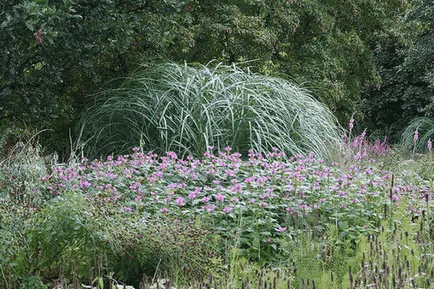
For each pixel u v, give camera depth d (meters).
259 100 9.80
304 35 16.19
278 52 15.41
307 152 9.62
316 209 6.78
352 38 16.89
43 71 9.39
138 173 7.29
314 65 15.87
